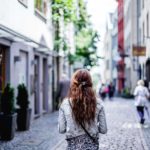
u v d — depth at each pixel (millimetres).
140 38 52469
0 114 15305
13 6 19016
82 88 6508
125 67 73938
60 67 36062
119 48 74062
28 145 14266
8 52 18859
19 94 18109
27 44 21484
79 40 46219
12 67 19328
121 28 82625
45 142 14984
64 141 15266
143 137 16578
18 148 13625
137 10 56344
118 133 17859
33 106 23734
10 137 15305
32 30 23141
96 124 6512
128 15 67438
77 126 6449
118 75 83812
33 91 23641
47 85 28266
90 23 41000
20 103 18078
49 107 28891
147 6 44250
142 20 49406
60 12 27641
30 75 22938
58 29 30484
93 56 46562
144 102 21891
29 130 18281
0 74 18375
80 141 6422
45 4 26984
